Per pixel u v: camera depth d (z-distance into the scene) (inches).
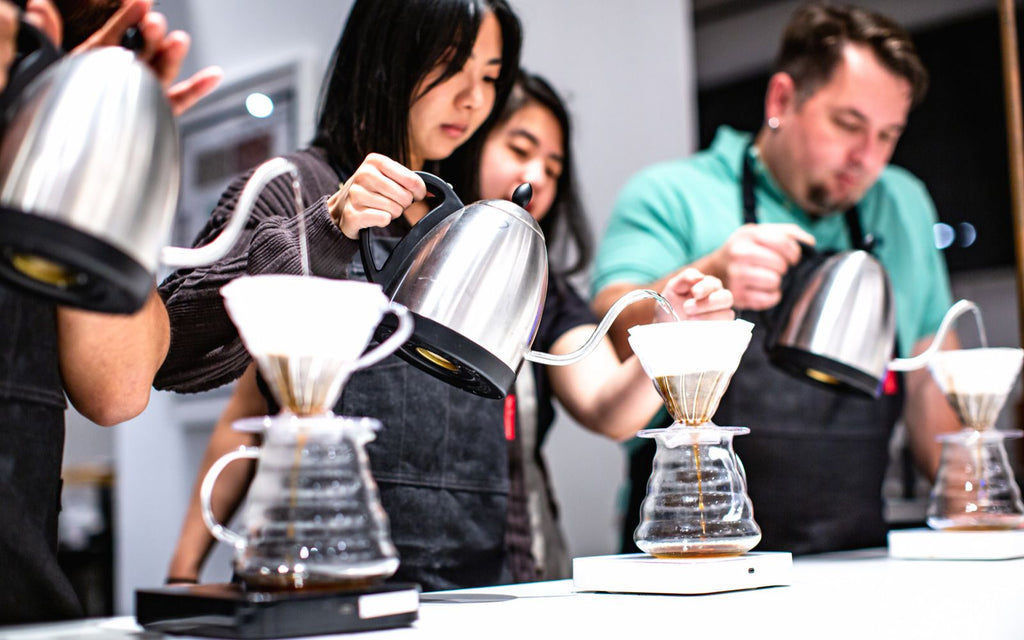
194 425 110.3
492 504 54.0
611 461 105.7
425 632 27.7
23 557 34.2
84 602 116.7
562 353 63.7
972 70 105.7
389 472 50.2
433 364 37.9
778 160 75.3
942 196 108.3
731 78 112.3
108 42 28.1
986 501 52.8
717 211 75.7
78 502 121.6
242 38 109.5
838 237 78.1
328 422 28.5
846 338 52.9
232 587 29.9
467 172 57.0
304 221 38.6
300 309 27.1
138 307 25.3
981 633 38.4
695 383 39.5
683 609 32.3
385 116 50.1
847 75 69.5
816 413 70.8
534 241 37.5
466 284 35.3
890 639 34.9
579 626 28.8
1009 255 104.6
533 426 64.1
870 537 72.6
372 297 28.0
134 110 24.2
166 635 28.2
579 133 106.1
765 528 69.8
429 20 48.8
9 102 24.5
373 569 28.5
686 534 39.4
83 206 23.0
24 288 24.9
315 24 103.3
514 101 67.8
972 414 53.6
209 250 28.6
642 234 75.0
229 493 66.2
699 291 48.1
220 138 109.2
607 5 108.2
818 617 33.4
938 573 43.5
